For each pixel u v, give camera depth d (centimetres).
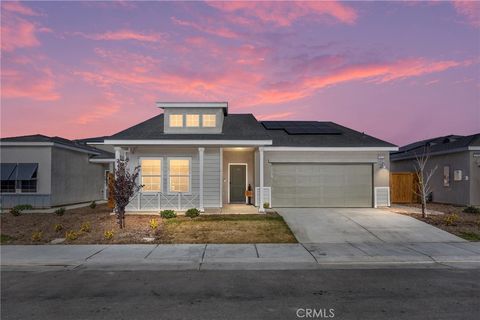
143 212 1739
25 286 739
